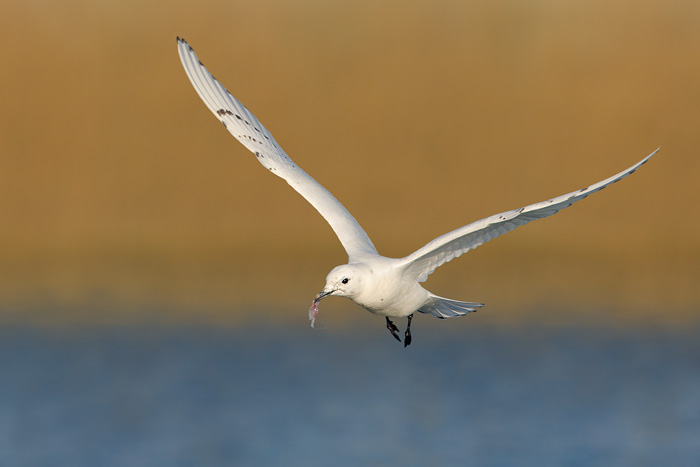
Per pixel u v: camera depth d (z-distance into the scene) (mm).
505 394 17578
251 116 11586
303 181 10977
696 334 21281
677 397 17312
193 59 11461
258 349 20453
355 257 9805
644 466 14180
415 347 21156
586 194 8852
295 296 24000
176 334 21203
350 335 22344
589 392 17781
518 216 9320
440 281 25906
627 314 22922
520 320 22656
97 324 21797
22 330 21328
